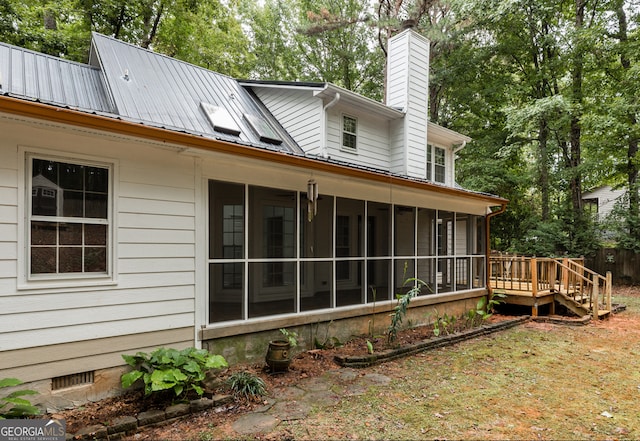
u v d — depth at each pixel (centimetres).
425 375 486
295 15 1981
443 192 758
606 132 1304
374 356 527
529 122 1413
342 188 639
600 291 1329
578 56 1426
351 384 448
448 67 1709
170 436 323
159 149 432
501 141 1712
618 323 814
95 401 378
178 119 568
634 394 430
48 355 353
